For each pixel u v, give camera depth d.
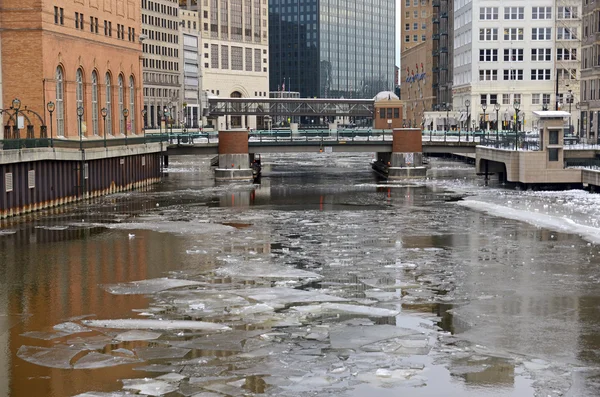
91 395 31.83
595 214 77.00
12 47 97.94
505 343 37.66
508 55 175.12
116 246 62.41
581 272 51.62
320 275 51.25
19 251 60.69
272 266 54.06
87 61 112.50
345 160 178.62
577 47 173.12
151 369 34.47
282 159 183.50
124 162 108.31
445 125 189.88
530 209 81.56
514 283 48.81
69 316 42.44
